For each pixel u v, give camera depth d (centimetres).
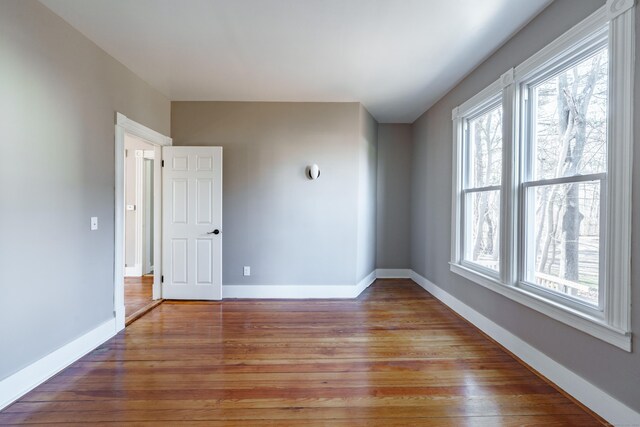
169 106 419
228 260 430
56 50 235
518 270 261
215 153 407
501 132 295
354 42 276
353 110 429
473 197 349
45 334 225
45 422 180
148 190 556
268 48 287
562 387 211
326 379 226
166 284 414
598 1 185
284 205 429
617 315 172
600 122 195
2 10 193
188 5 225
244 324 332
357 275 438
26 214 211
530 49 242
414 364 248
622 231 170
